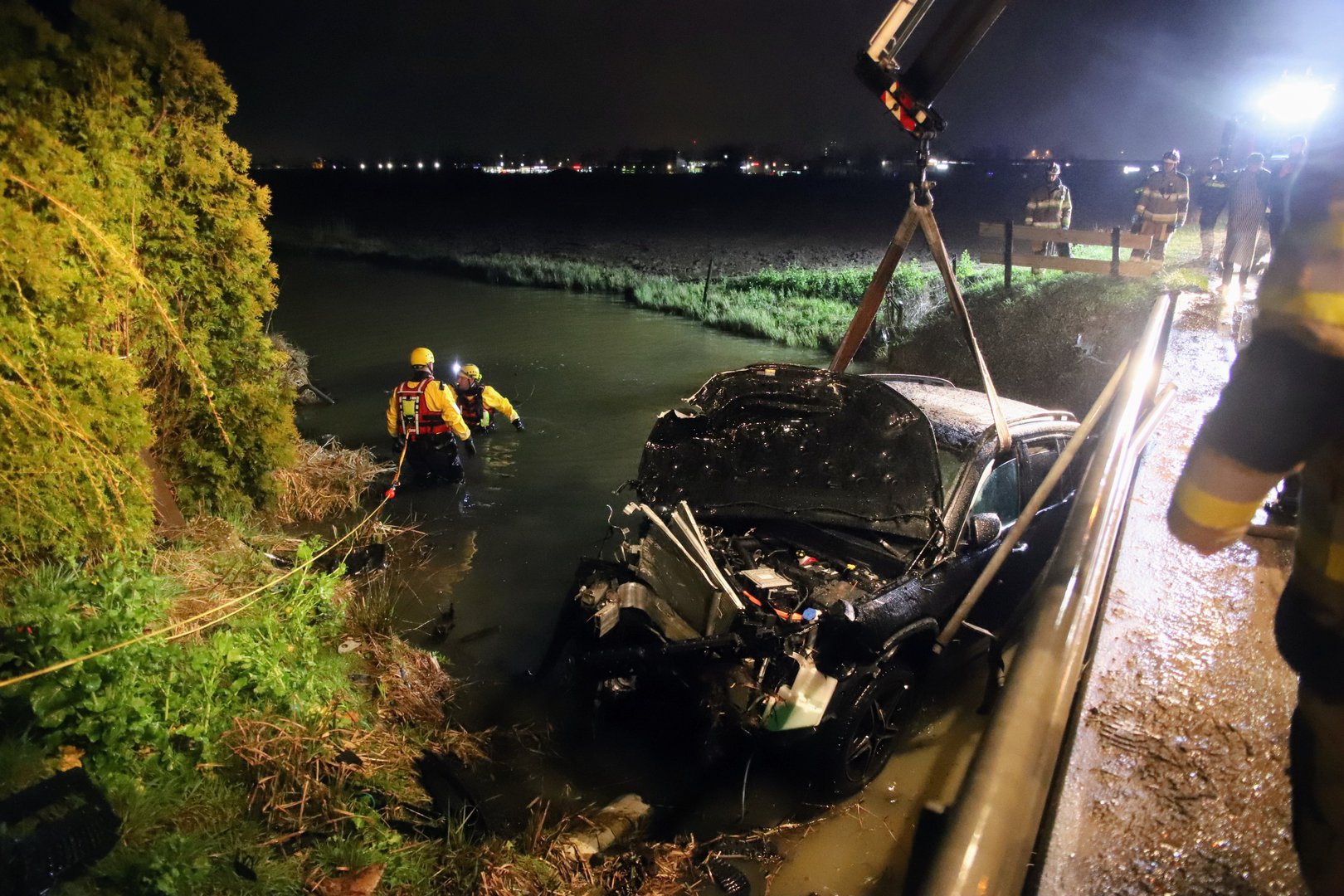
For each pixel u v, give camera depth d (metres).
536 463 8.48
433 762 4.06
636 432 9.48
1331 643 1.03
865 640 4.03
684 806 4.05
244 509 6.54
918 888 1.18
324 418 10.27
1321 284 0.92
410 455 7.78
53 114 4.86
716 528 5.07
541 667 4.88
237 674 4.02
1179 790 2.10
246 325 6.41
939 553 4.48
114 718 3.33
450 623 5.54
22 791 2.72
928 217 4.43
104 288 5.07
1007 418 5.29
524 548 6.59
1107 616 2.91
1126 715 2.39
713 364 13.27
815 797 4.07
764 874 3.64
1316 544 1.03
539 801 4.00
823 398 5.00
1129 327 10.80
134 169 5.51
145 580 4.36
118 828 2.80
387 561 6.36
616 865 3.61
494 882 3.33
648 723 4.45
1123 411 2.93
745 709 3.93
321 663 4.56
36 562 4.50
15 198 4.57
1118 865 1.88
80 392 4.75
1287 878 1.83
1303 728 1.13
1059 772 1.94
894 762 4.33
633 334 16.09
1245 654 2.67
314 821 3.42
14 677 3.43
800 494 4.94
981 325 12.16
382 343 14.99
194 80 5.79
